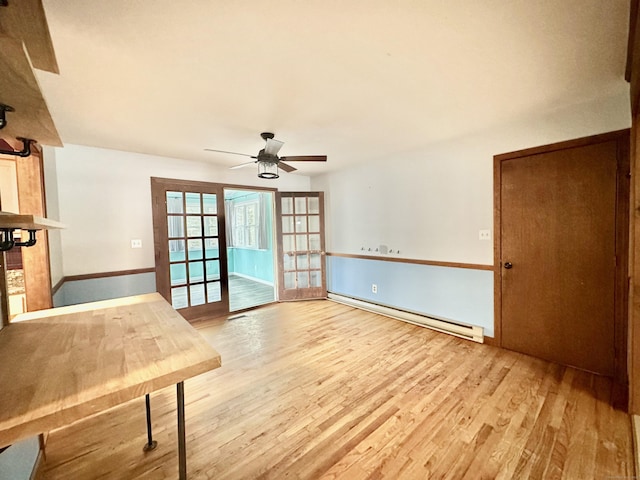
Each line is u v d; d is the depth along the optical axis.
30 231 1.41
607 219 2.30
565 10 1.30
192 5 1.22
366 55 1.63
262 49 1.55
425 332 3.42
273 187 4.95
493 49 1.60
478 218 3.08
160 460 1.60
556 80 1.96
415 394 2.17
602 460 1.53
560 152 2.50
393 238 4.02
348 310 4.39
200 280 4.04
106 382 0.84
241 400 2.14
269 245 6.74
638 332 1.81
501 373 2.44
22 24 0.75
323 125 2.72
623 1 1.25
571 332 2.52
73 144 3.19
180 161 3.94
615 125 2.23
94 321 1.40
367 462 1.56
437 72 1.83
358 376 2.44
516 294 2.83
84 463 1.59
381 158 4.07
